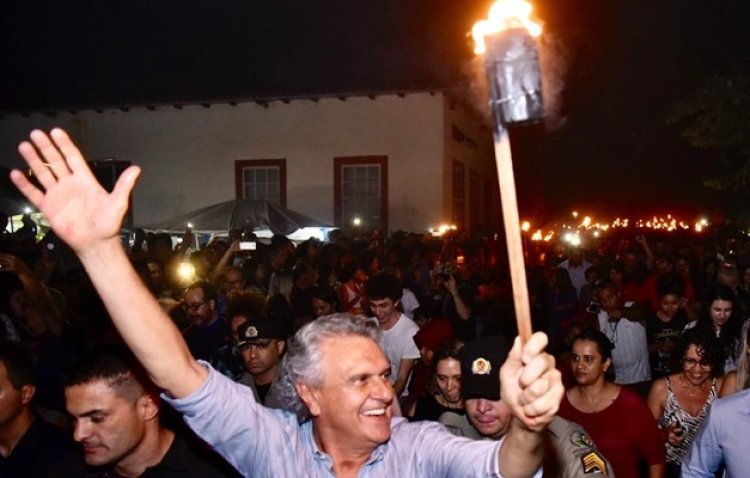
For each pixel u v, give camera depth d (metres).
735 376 4.55
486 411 3.32
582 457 3.05
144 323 1.95
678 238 20.30
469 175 24.53
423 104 20.50
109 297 1.92
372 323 2.28
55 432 3.12
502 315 7.89
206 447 2.76
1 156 22.25
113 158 22.09
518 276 1.55
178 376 2.02
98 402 2.59
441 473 2.11
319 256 11.62
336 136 21.00
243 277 9.20
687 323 7.07
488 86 1.45
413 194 20.53
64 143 1.90
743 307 6.12
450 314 8.12
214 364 5.65
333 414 2.15
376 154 20.73
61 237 1.89
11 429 3.08
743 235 18.47
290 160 21.27
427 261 14.48
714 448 3.40
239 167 21.53
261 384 4.92
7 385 3.03
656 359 7.15
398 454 2.21
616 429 4.26
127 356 2.65
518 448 1.80
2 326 5.15
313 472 2.21
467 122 24.03
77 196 1.89
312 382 2.18
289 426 2.27
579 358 4.36
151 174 21.97
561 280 9.71
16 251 9.04
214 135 21.70
